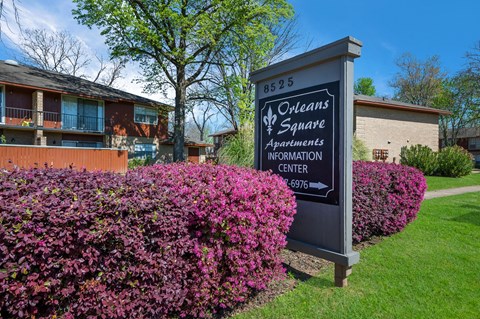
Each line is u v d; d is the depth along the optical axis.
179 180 2.43
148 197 1.88
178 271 1.94
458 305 2.45
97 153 15.72
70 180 1.93
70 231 1.53
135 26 14.56
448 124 35.78
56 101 18.55
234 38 15.90
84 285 1.61
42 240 1.46
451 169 14.02
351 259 2.75
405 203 4.66
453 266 3.27
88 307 1.61
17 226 1.42
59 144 18.75
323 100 3.06
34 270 1.48
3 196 1.59
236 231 2.19
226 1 14.52
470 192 9.41
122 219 1.71
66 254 1.55
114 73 32.16
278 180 2.85
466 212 5.96
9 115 16.89
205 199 2.10
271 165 3.72
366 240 4.31
